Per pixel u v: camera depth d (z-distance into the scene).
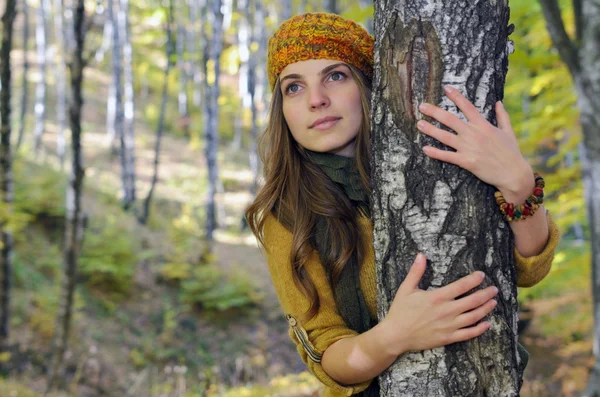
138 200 15.97
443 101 1.19
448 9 1.19
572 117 4.91
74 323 8.98
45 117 19.83
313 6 13.95
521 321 6.57
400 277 1.21
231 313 11.13
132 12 20.42
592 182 3.18
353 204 1.44
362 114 1.43
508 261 1.21
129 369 8.75
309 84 1.41
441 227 1.17
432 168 1.19
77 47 6.15
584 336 6.29
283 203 1.45
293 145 1.49
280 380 7.51
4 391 6.45
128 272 10.60
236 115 24.69
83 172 6.73
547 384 6.34
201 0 23.73
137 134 20.89
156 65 26.61
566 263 5.06
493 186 1.20
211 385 8.46
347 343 1.26
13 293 8.98
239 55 19.42
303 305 1.37
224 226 16.09
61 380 7.34
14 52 23.28
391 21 1.23
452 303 1.13
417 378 1.18
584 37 3.15
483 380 1.15
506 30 1.25
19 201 10.90
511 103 6.60
